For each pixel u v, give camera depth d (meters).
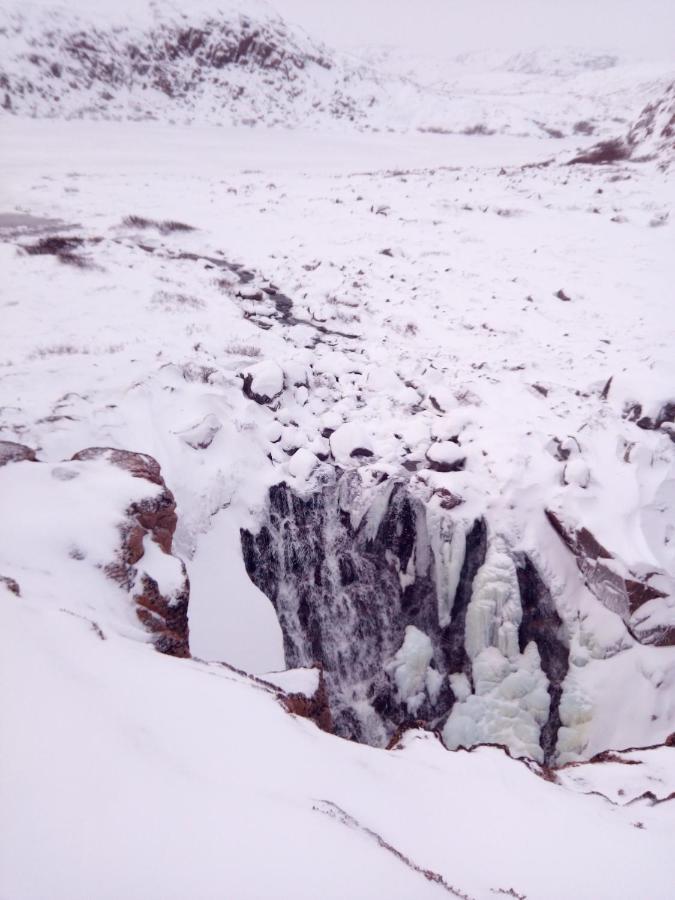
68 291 15.93
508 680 8.89
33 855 1.71
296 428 11.20
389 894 1.96
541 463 10.27
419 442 11.16
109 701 2.78
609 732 8.14
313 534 9.84
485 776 4.34
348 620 9.50
